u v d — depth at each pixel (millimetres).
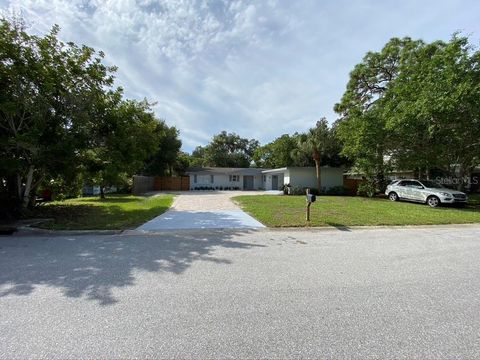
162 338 2650
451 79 12844
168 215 11016
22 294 3650
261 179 38375
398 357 2393
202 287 3918
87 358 2340
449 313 3205
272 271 4609
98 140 11219
